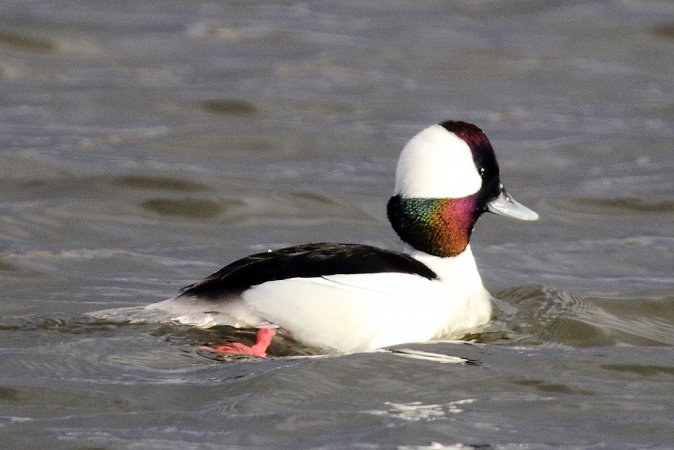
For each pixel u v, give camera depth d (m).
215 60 25.11
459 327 11.43
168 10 28.59
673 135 21.33
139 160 19.16
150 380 10.20
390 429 9.49
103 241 15.70
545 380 10.66
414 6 29.58
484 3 29.59
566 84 24.23
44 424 9.45
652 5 29.08
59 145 19.75
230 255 15.40
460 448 9.23
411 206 11.73
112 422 9.51
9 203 17.00
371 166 19.58
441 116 22.28
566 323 12.41
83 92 22.83
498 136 21.28
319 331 10.75
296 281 10.81
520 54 25.84
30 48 25.02
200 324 10.88
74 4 28.17
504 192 12.04
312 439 9.28
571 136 21.33
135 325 11.14
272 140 20.62
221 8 29.16
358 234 16.56
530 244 16.25
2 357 10.62
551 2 29.42
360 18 28.66
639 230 16.95
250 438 9.27
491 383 10.51
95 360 10.55
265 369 10.42
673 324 12.80
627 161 20.06
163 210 17.06
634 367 11.14
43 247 15.27
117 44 25.75
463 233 11.82
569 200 18.08
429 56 25.67
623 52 26.08
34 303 12.84
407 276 11.06
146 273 14.42
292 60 25.28
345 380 10.33
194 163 19.25
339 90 23.52
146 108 22.00
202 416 9.62
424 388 10.31
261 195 17.64
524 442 9.41
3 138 20.08
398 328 10.87
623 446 9.38
